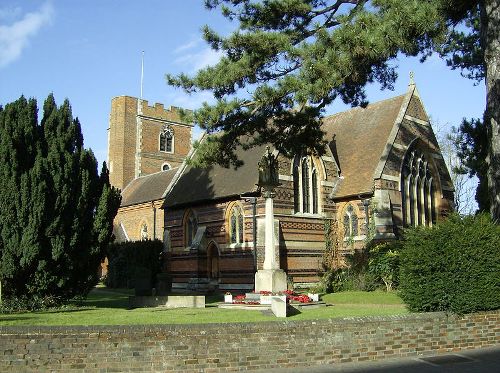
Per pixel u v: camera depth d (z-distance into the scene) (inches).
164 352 396.5
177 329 402.9
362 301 892.0
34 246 671.8
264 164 872.9
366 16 570.3
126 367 389.4
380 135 1341.0
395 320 474.0
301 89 585.3
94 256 748.6
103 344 388.5
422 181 1337.4
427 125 1376.7
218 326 413.1
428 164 1364.4
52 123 737.6
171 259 1459.2
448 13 638.5
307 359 431.5
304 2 711.7
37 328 383.6
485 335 515.2
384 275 1017.5
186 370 398.3
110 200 773.3
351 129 1451.8
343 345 446.0
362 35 557.3
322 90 580.7
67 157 716.7
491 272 517.0
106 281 1707.7
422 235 546.3
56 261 701.9
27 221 676.7
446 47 928.3
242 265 1235.9
